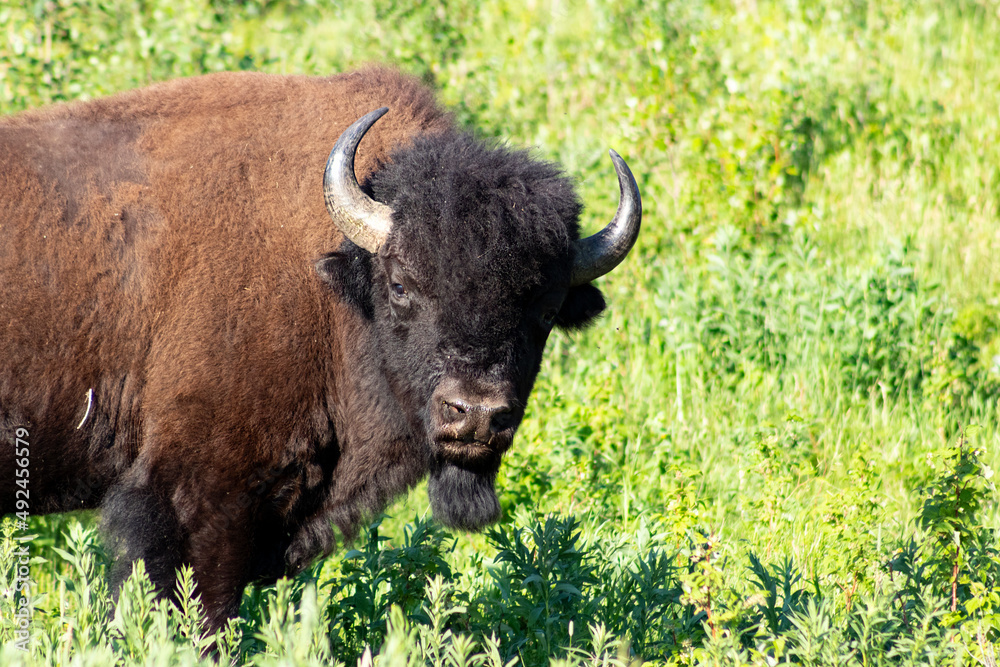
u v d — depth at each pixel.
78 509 18.89
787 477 23.78
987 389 29.08
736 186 36.69
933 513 18.34
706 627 15.41
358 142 17.91
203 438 17.84
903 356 29.78
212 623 18.19
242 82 19.45
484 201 17.05
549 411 27.27
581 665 17.08
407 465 19.59
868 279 30.75
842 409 28.81
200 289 17.86
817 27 54.44
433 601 13.82
